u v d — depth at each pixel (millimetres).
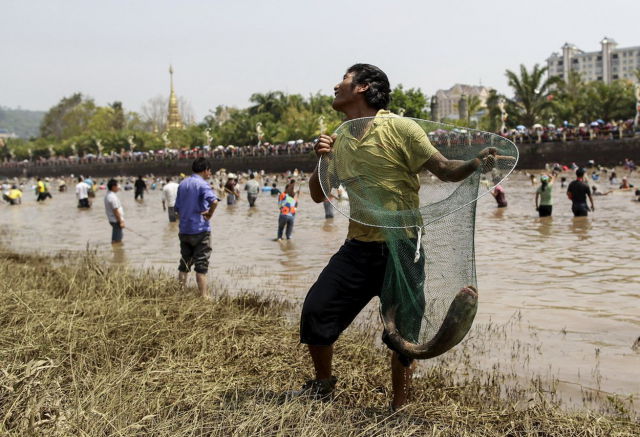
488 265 9742
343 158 3498
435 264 3367
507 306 7012
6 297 6070
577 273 8875
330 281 3541
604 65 162500
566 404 4113
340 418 3486
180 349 4766
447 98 141625
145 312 5797
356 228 3535
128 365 4191
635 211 17594
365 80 3645
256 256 11594
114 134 100375
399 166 3393
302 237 14398
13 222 21844
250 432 3281
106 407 3420
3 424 3189
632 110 59000
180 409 3654
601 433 3395
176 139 96875
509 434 3451
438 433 3334
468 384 4398
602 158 45688
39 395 3545
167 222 19141
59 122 128250
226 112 108812
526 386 4480
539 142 48312
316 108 81750
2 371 3838
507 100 56969
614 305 6941
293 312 6691
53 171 95000
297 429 3262
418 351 3254
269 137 77062
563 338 5723
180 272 7547
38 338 4707
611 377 4672
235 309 6352
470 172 3186
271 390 4039
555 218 16469
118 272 8016
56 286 7344
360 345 5027
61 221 21562
